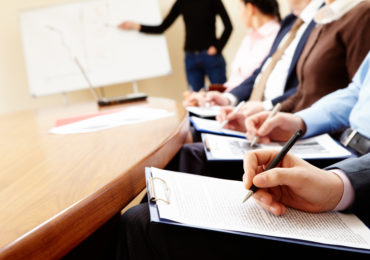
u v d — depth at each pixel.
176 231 0.40
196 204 0.41
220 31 3.22
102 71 3.12
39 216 0.32
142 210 0.44
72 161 0.53
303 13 1.19
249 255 0.39
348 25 0.87
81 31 3.10
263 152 0.45
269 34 1.89
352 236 0.36
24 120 1.24
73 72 3.12
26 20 3.08
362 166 0.42
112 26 3.10
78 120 1.02
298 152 0.66
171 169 0.84
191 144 0.89
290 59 1.23
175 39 3.28
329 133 0.81
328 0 0.93
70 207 0.34
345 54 0.91
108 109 1.27
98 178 0.43
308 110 0.82
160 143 0.59
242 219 0.39
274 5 1.91
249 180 0.41
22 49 3.30
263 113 0.83
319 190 0.39
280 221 0.39
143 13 3.10
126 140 0.65
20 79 3.34
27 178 0.47
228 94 1.57
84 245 0.70
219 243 0.40
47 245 0.30
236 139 0.79
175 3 2.87
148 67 3.12
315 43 0.98
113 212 0.40
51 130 0.89
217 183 0.51
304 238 0.35
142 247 0.40
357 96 0.80
